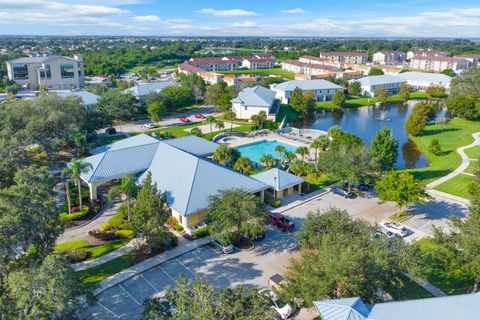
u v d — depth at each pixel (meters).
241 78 196.38
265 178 63.34
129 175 62.81
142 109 128.00
